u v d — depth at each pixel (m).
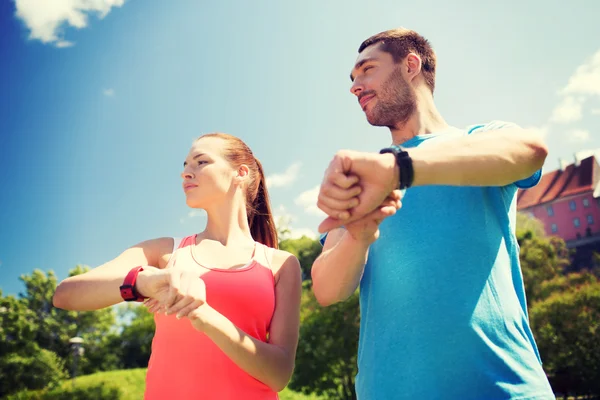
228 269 1.72
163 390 1.54
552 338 18.47
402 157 1.09
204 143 2.01
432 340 1.35
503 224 1.52
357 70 1.92
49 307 41.09
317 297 1.61
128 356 44.41
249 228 2.19
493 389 1.27
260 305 1.69
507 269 1.48
